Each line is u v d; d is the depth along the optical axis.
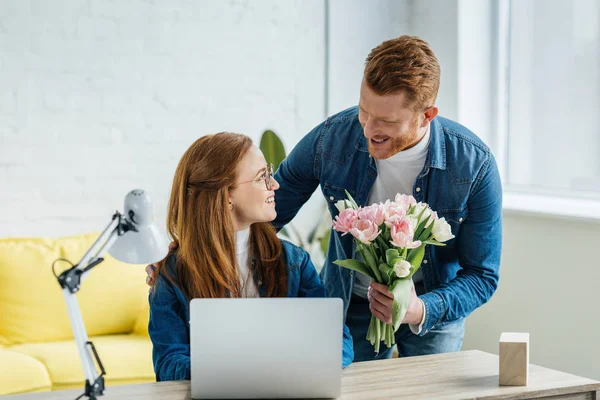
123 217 1.56
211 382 1.72
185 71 3.73
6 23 3.40
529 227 3.54
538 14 3.75
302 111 3.98
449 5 3.88
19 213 3.47
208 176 2.01
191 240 2.02
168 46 3.69
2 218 3.45
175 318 2.02
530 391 1.79
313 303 1.72
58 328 3.24
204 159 2.02
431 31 4.00
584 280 3.32
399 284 1.90
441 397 1.74
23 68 3.44
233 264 2.04
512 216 3.61
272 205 2.09
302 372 1.73
